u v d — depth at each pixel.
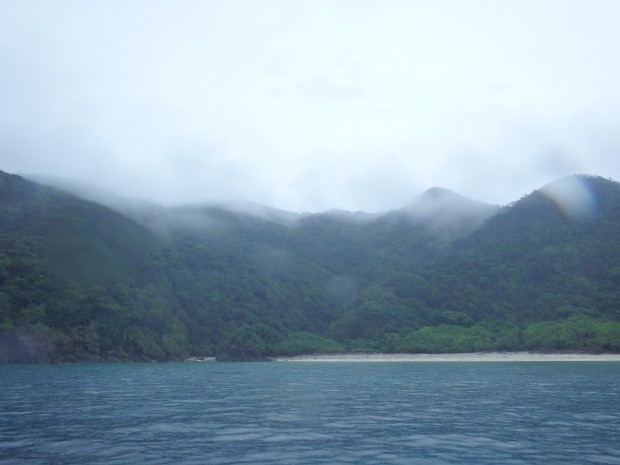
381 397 44.88
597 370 76.44
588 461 22.03
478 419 32.72
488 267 157.50
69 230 131.50
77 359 108.62
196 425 30.86
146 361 117.56
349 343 136.25
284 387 54.72
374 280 173.62
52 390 51.66
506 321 135.00
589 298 133.50
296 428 29.84
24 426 30.45
